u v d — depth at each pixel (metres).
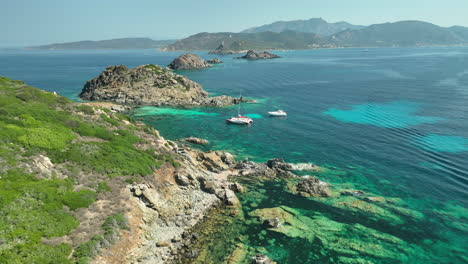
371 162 64.44
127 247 32.72
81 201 34.47
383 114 103.75
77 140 45.78
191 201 45.31
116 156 44.81
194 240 37.53
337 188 53.16
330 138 81.12
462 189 51.84
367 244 38.12
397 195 50.44
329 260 35.16
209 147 75.19
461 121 91.94
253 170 59.84
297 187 53.19
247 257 34.91
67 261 27.36
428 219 43.59
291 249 36.84
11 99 52.00
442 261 35.22
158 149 53.91
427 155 66.88
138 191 39.72
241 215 44.12
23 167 35.31
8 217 28.41
